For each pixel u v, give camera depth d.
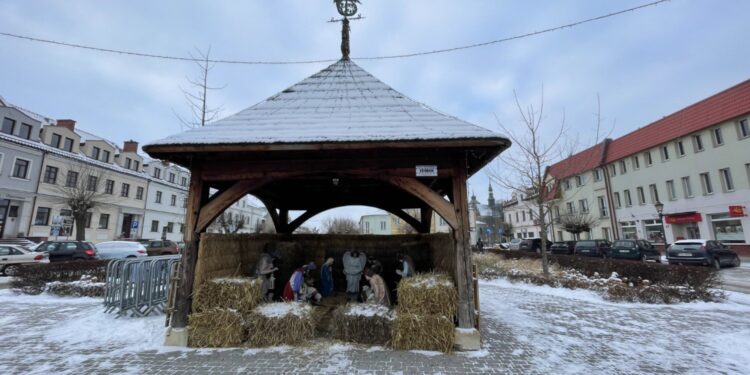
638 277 9.54
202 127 5.00
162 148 4.41
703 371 3.94
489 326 5.74
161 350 4.39
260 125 5.00
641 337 5.20
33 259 13.77
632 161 26.72
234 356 4.19
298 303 5.09
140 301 6.30
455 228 4.72
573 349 4.62
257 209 54.88
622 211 27.53
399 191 8.37
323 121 5.08
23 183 22.50
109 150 29.55
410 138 4.31
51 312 6.66
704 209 21.23
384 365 3.94
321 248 9.11
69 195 22.47
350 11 8.23
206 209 4.87
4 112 22.16
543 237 11.05
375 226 56.06
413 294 4.59
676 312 6.98
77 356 4.21
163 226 35.19
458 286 4.63
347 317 4.73
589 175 30.52
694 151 21.95
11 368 3.84
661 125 24.78
